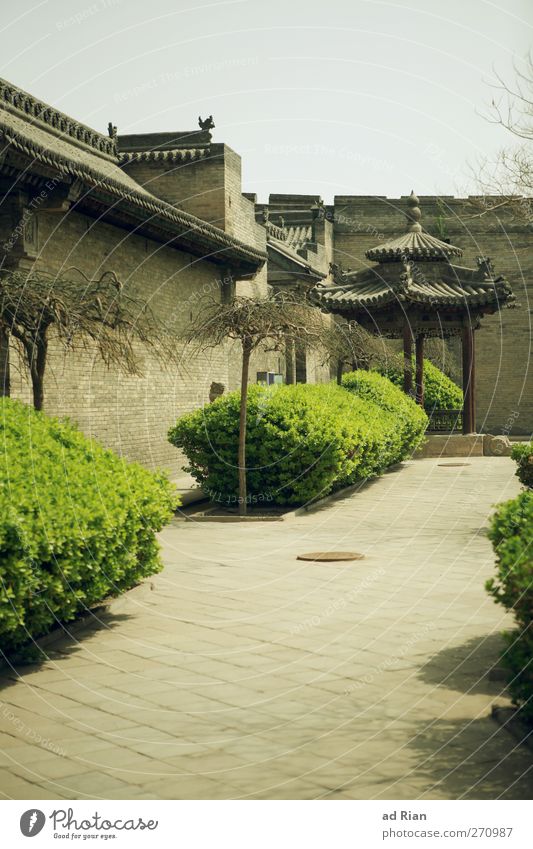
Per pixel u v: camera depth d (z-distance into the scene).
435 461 25.91
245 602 8.34
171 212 16.98
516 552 4.96
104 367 16.48
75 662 6.46
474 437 27.48
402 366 26.39
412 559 10.62
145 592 8.72
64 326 11.09
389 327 26.73
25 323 11.05
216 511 15.23
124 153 24.44
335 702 5.50
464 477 21.08
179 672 6.17
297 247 35.62
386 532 12.86
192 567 10.13
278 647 6.78
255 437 15.23
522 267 39.91
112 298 11.86
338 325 25.25
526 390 40.19
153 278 18.64
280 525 13.66
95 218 15.90
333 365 32.28
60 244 14.70
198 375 21.53
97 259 16.11
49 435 8.17
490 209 18.77
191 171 24.05
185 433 15.48
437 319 26.44
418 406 25.72
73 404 15.30
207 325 15.08
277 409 15.27
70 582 6.82
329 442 15.02
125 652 6.70
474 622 7.50
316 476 15.07
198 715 5.29
